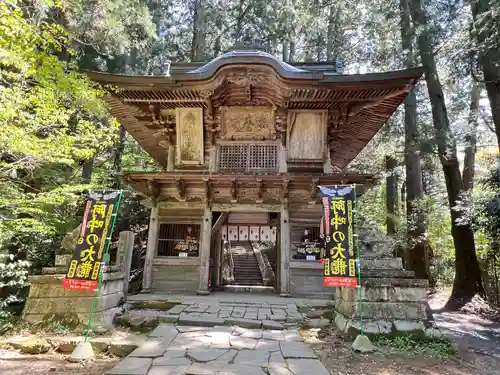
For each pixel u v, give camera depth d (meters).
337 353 4.91
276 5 17.67
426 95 17.97
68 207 11.47
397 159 18.11
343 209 5.96
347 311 5.83
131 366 4.09
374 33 17.02
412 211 14.40
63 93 6.26
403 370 4.46
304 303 7.54
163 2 20.33
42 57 5.33
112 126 7.86
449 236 17.00
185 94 9.41
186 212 9.66
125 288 7.04
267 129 10.44
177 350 4.67
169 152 10.65
